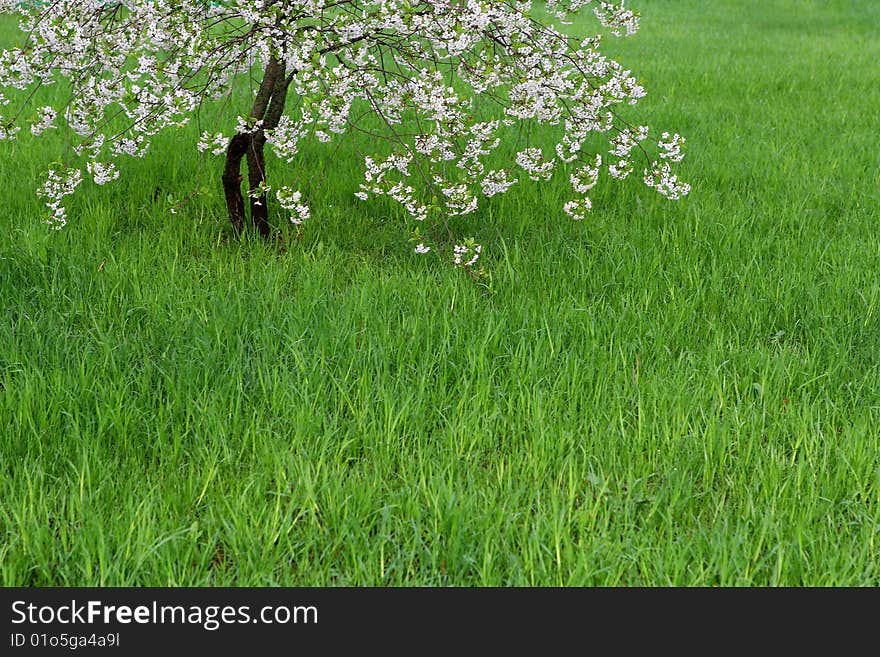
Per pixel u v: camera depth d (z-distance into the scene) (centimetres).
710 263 616
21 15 530
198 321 495
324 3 507
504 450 403
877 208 730
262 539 338
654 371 466
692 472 388
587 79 550
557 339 479
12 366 439
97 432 393
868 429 414
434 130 575
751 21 2077
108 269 553
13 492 347
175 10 499
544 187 743
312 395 422
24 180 702
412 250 613
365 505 349
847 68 1416
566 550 326
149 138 802
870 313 535
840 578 323
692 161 852
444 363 455
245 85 962
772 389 450
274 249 611
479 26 498
